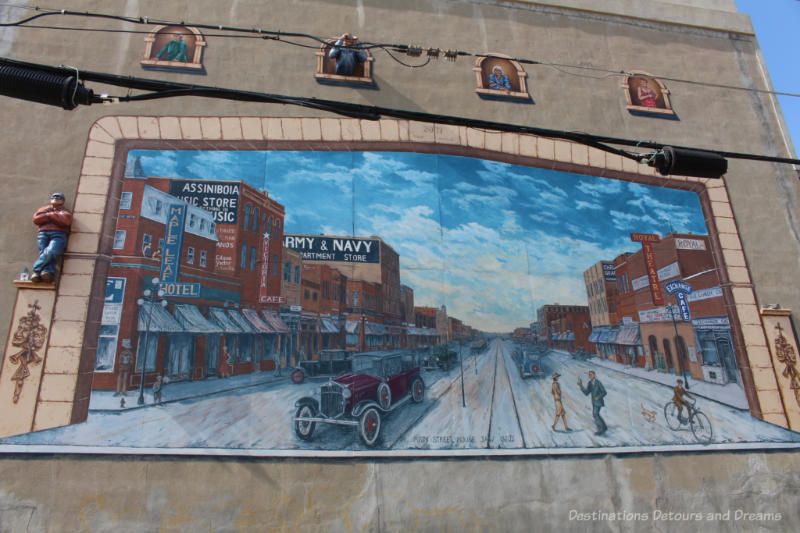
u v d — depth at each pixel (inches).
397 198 371.6
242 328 322.0
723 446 351.3
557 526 309.4
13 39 359.3
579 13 468.4
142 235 323.6
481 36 436.5
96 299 304.3
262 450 294.0
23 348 290.0
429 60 415.2
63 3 377.1
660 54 472.4
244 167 354.3
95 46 368.5
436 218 373.1
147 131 348.8
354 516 289.3
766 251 418.0
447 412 325.4
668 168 262.7
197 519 276.2
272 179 355.9
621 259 394.6
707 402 364.2
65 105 208.4
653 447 342.0
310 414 306.3
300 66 388.8
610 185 416.2
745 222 425.1
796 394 374.6
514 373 345.7
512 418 331.6
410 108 396.2
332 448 299.9
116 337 299.7
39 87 202.5
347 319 339.9
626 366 363.9
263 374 315.0
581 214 401.4
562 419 338.6
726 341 385.1
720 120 457.4
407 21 426.0
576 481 323.0
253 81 376.5
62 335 294.7
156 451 284.8
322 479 293.3
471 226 377.7
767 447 355.9
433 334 346.3
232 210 343.0
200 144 353.1
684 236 412.2
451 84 412.2
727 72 479.5
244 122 363.9
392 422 314.3
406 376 331.0
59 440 278.4
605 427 342.0
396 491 298.4
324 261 347.3
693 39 486.6
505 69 429.4
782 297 403.9
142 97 212.4
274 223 347.6
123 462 280.4
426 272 358.9
